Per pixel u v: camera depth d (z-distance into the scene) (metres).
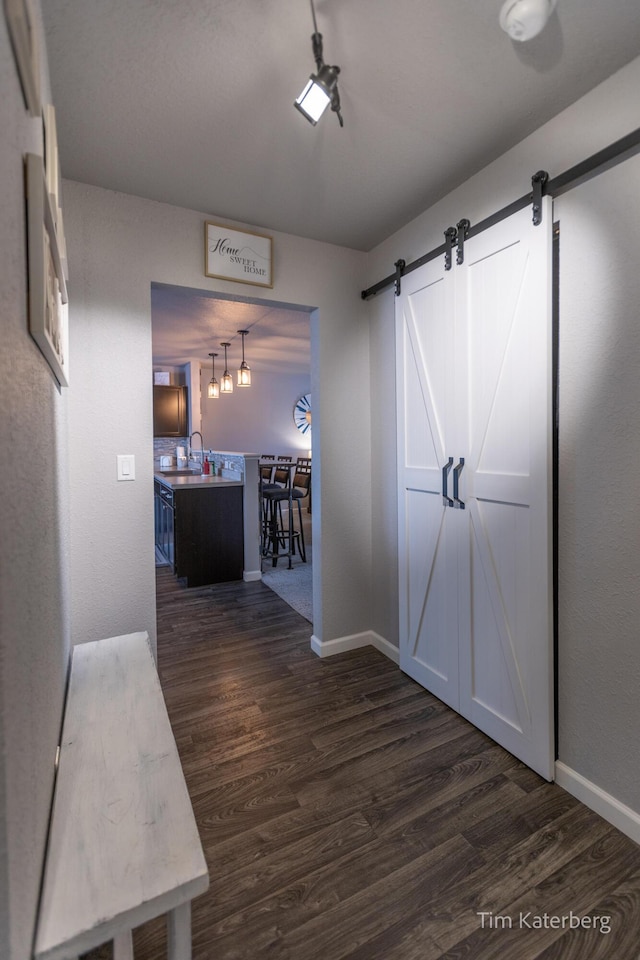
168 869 0.79
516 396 1.77
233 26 1.27
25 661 0.64
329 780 1.74
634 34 1.32
